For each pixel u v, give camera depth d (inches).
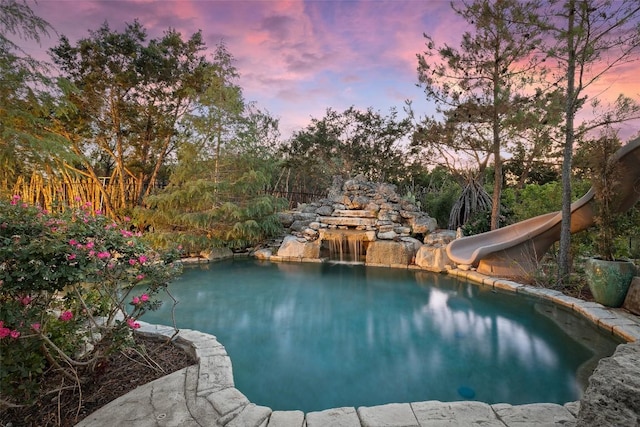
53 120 413.4
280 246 432.1
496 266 310.0
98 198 462.0
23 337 94.7
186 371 125.6
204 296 270.8
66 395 109.0
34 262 97.0
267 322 215.6
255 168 430.0
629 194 227.5
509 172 687.7
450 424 98.1
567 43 250.5
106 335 117.3
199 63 500.1
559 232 291.3
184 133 461.4
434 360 165.8
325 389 139.8
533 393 136.6
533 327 207.3
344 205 470.9
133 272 129.1
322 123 793.6
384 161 780.0
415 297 271.1
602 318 189.9
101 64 438.0
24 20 219.3
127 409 102.1
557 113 276.4
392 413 103.9
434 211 542.3
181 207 401.7
